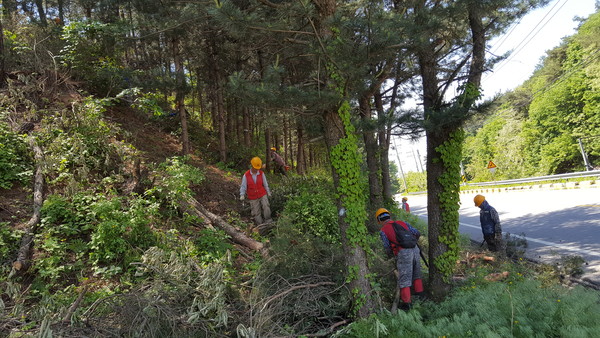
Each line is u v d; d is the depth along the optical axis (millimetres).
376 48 4770
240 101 5379
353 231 4840
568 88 30094
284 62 10031
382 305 5004
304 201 8391
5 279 4648
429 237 5594
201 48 12852
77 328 3830
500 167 41344
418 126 5277
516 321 3762
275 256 5613
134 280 5145
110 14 11023
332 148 4949
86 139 7664
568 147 30578
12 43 9812
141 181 7520
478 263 6676
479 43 5512
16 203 6078
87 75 10414
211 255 6148
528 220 11031
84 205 6246
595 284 5098
